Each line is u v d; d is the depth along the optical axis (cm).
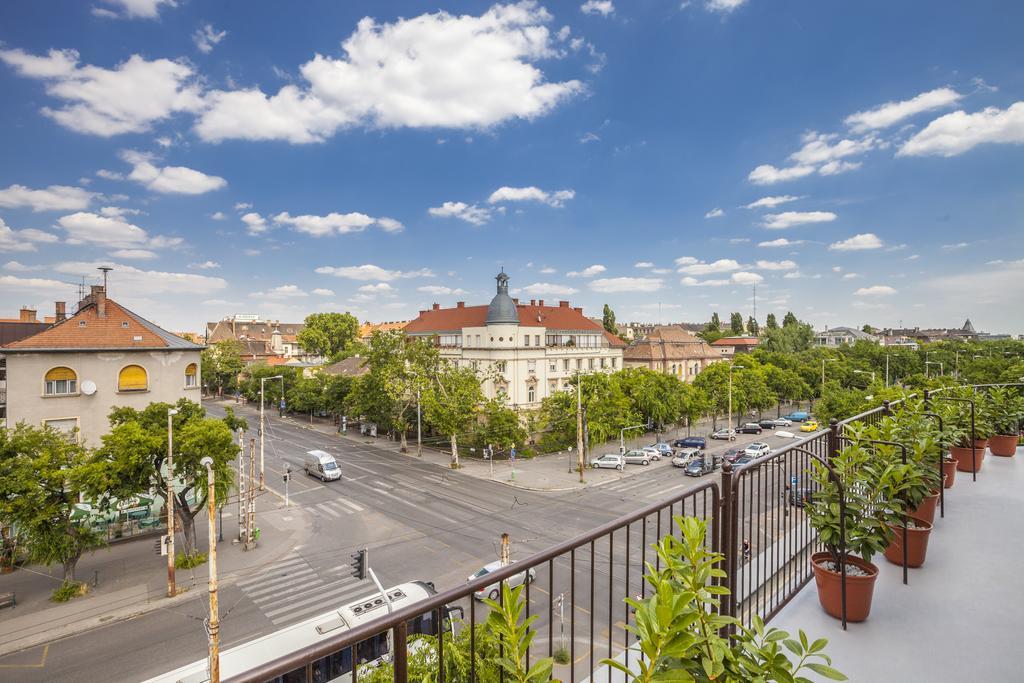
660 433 5641
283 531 2798
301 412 7544
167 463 2178
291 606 1964
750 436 5697
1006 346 7581
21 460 1945
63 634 1773
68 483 2031
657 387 5200
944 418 827
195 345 3300
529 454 4656
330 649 213
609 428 4375
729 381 5706
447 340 6303
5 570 2272
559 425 4503
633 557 2178
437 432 5350
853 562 464
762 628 323
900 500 532
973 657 383
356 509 3148
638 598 295
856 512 470
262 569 2309
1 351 2677
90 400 2908
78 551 2058
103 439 2150
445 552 2433
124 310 3156
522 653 277
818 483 510
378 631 227
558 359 5522
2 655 1655
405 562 2328
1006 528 616
